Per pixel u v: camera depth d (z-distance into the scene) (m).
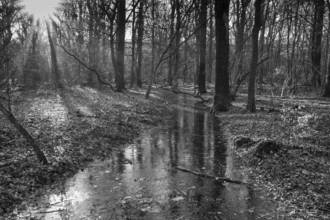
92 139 9.77
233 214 5.28
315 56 27.50
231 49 27.30
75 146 8.81
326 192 5.71
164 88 34.28
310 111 13.35
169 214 5.27
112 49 24.34
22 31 22.34
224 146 9.82
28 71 23.70
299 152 7.86
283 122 11.16
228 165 7.89
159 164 8.02
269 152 7.93
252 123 12.18
